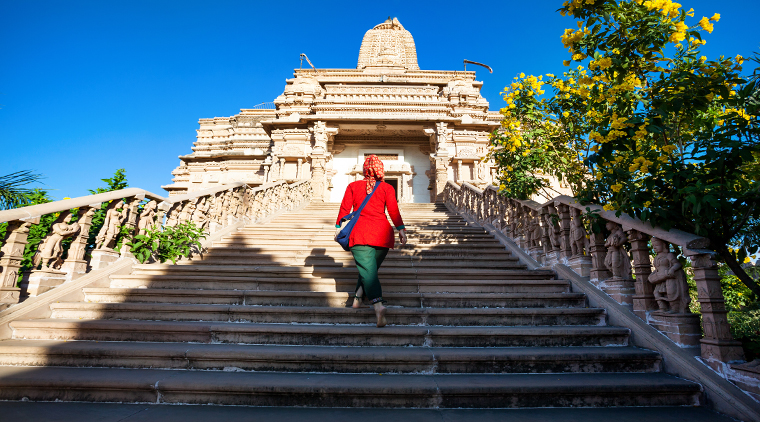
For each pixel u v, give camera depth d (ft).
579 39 11.34
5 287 11.82
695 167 9.94
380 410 8.33
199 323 12.04
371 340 11.16
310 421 7.61
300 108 66.03
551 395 8.70
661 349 10.21
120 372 9.51
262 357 9.86
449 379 9.25
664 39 10.50
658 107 10.17
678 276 10.35
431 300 13.85
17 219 12.09
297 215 36.86
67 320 12.10
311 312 12.63
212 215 24.66
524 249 20.51
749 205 9.07
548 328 11.56
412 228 28.32
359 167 66.23
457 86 65.82
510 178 19.86
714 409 8.48
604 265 13.88
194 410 8.16
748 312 12.73
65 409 8.08
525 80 16.24
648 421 7.80
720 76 9.27
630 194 10.49
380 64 78.69
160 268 17.02
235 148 77.77
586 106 12.93
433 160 63.00
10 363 10.03
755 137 9.61
